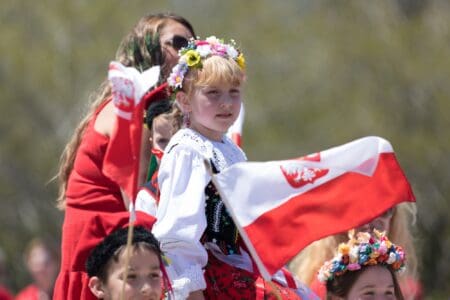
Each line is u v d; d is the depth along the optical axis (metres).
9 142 65.56
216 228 16.70
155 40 18.75
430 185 65.19
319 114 68.38
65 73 67.12
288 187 16.08
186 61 16.72
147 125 17.98
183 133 16.72
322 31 69.81
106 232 16.72
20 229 64.88
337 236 19.58
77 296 16.92
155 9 69.56
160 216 16.14
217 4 71.12
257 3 70.88
